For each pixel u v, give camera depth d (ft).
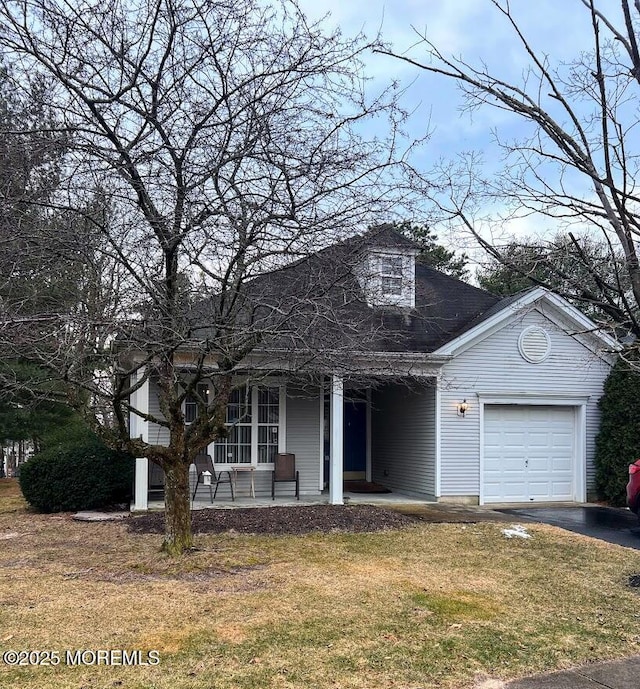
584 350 48.06
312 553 26.89
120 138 20.99
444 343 45.91
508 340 46.52
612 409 45.88
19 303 20.80
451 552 27.81
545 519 38.70
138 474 37.76
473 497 45.29
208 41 21.07
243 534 30.45
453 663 15.74
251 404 46.21
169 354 22.13
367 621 18.40
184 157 20.66
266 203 21.24
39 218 20.92
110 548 27.53
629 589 22.75
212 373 23.62
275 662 15.40
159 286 21.25
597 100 15.19
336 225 21.83
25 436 51.47
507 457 46.52
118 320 20.04
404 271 33.19
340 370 26.02
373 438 55.21
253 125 21.22
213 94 21.97
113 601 19.75
